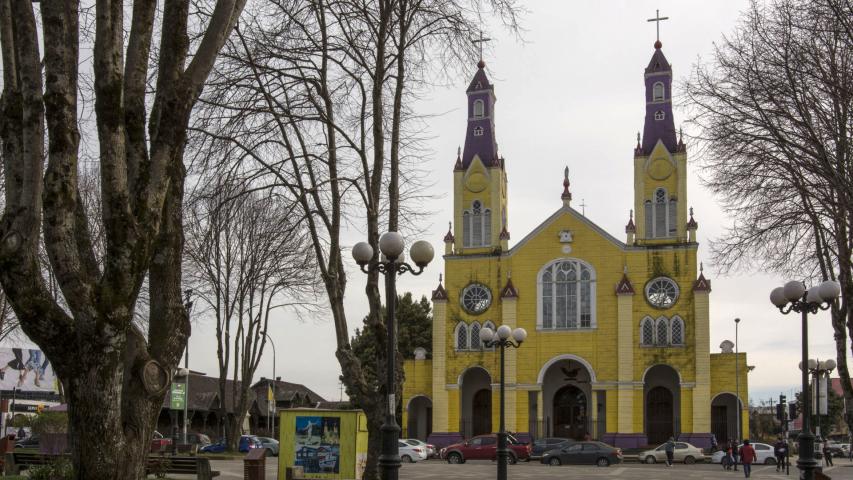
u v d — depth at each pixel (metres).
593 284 63.19
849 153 22.23
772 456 56.31
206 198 21.45
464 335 65.06
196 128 19.72
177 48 13.95
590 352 62.31
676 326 61.06
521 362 63.41
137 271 12.68
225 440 52.41
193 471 27.89
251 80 21.98
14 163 12.74
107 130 12.58
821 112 22.36
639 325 61.56
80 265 12.46
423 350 68.00
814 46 22.14
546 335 63.28
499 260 65.38
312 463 26.12
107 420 12.34
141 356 13.45
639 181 63.62
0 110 13.20
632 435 59.94
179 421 75.31
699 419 59.28
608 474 41.97
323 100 24.27
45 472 22.52
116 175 12.57
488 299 65.06
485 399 65.81
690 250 61.69
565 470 45.91
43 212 12.40
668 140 63.66
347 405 89.94
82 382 12.27
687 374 60.12
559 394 64.75
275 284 48.56
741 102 23.30
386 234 18.08
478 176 67.19
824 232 28.50
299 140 22.84
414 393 66.69
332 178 22.61
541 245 64.69
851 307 25.42
